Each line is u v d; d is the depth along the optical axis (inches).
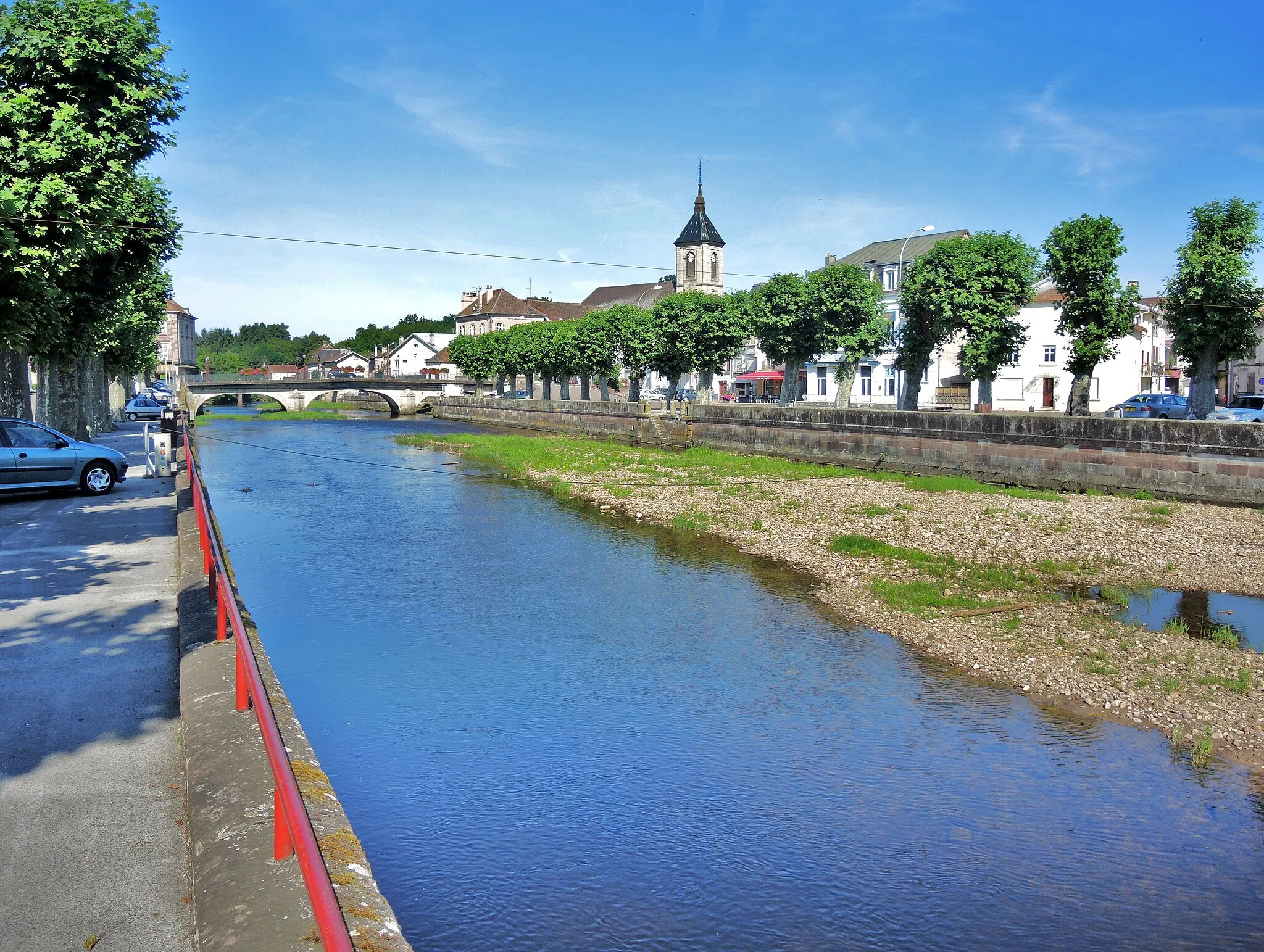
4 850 195.3
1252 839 298.2
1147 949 242.2
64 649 339.0
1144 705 407.5
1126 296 1379.2
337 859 161.2
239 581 661.9
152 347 2327.8
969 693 428.5
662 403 2091.5
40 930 165.2
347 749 367.9
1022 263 1539.1
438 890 269.7
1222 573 655.1
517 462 1540.4
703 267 4286.4
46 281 665.0
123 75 797.2
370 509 1027.3
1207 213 1307.8
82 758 243.9
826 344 1769.2
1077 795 327.3
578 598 612.7
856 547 751.1
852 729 387.2
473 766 352.2
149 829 205.3
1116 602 581.3
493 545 807.7
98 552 523.8
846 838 299.6
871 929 251.1
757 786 335.9
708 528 883.4
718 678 451.2
